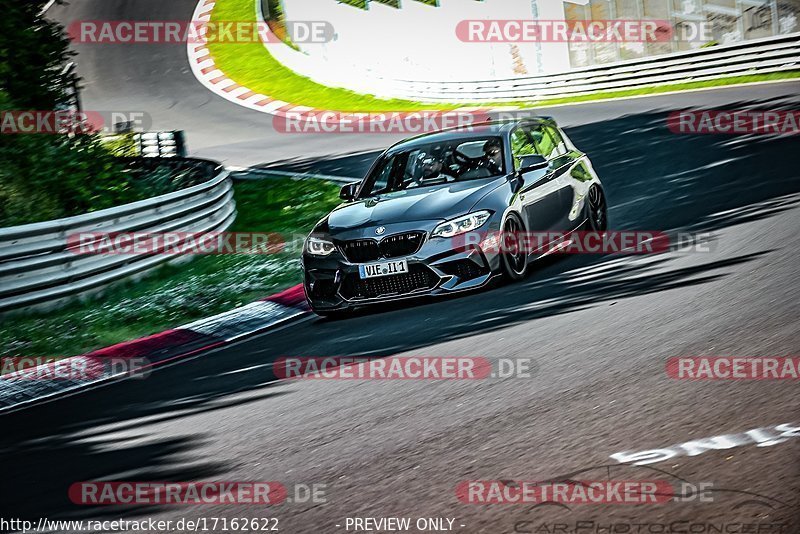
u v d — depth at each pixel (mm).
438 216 29234
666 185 44875
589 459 15273
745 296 23766
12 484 19219
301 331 30203
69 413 25062
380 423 19094
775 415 15852
